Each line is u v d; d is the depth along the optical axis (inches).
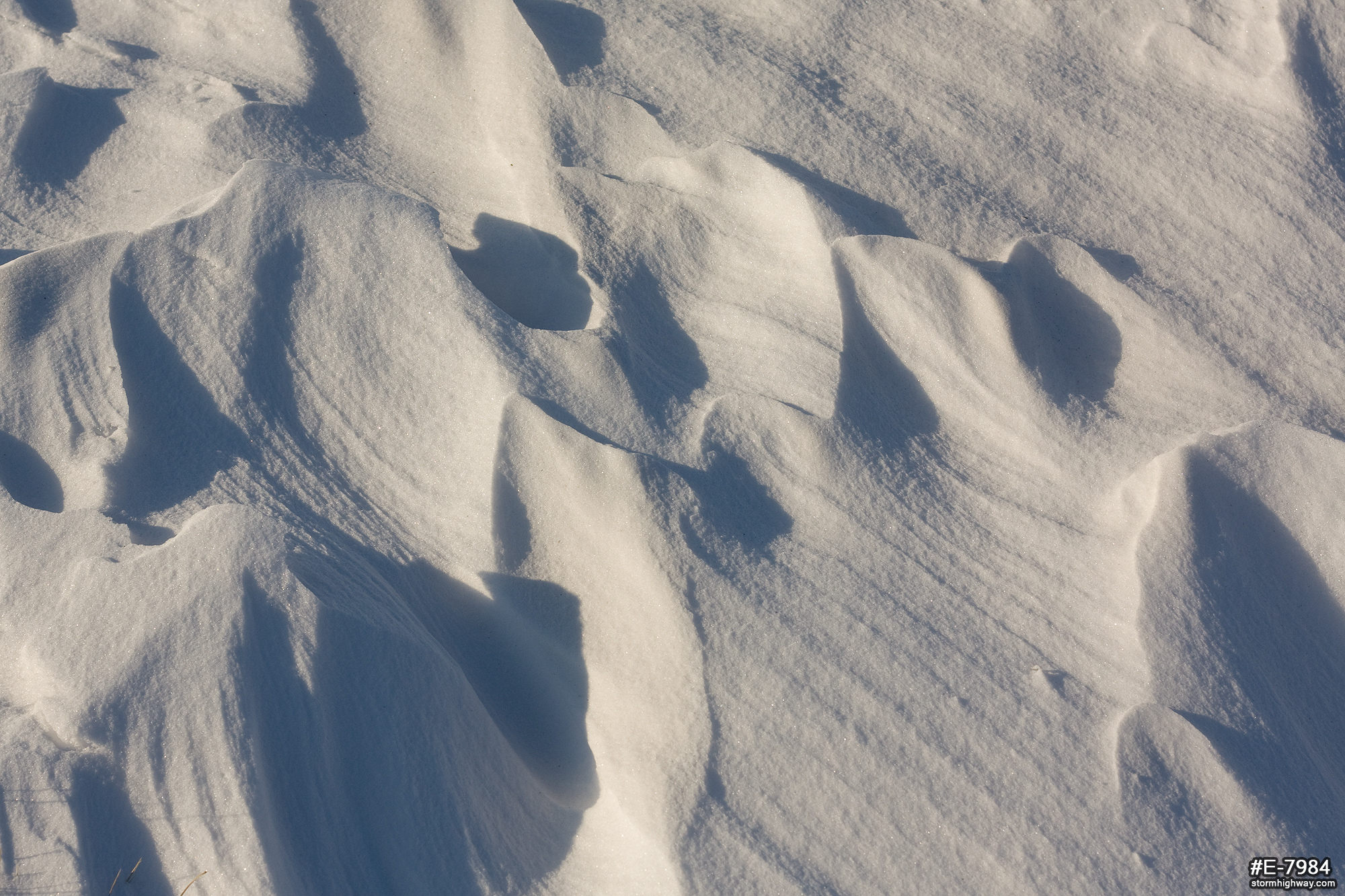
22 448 152.3
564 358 167.3
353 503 159.0
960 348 180.2
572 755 144.0
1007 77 227.0
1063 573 159.0
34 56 219.6
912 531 161.2
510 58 212.4
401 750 130.8
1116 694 146.3
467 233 196.5
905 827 133.2
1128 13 239.3
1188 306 193.6
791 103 213.9
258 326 167.5
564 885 131.5
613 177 199.5
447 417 165.0
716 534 153.9
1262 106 226.7
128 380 158.7
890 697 142.9
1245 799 136.8
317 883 121.9
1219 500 165.2
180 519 146.6
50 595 132.7
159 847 118.8
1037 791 136.4
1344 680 156.9
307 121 210.2
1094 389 184.9
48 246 182.7
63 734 120.5
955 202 203.8
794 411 165.8
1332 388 187.0
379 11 227.1
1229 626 154.1
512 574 156.7
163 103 206.1
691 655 142.9
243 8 227.0
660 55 222.5
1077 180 212.8
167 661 125.6
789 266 187.0
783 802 134.0
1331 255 204.4
